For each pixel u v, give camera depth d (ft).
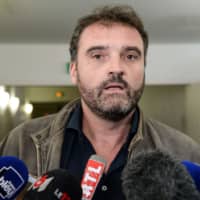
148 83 11.91
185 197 1.72
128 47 2.89
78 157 3.10
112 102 2.80
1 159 2.33
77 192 2.20
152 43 11.78
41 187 2.12
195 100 11.62
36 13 8.72
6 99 12.46
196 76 11.81
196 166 2.22
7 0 7.93
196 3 8.00
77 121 3.23
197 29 10.14
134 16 3.06
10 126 12.97
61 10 8.46
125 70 2.82
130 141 3.14
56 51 12.02
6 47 12.01
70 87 12.42
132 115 3.18
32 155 3.26
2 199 2.23
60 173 2.24
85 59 2.96
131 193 1.77
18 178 2.32
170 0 7.85
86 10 8.33
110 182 2.85
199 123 11.37
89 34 2.97
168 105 11.94
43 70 12.01
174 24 9.65
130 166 1.88
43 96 12.56
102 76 2.82
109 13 3.00
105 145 3.18
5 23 9.65
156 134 3.27
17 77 11.98
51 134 3.28
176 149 3.22
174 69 11.89
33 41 11.63
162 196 1.70
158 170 1.77
